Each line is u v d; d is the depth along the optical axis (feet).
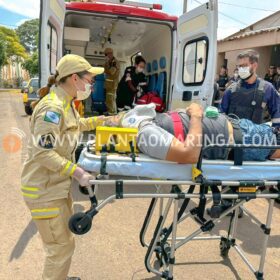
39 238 9.79
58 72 6.13
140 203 12.63
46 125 5.69
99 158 6.26
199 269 8.75
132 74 18.21
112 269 8.54
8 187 13.85
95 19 19.27
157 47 19.58
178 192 6.55
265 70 36.14
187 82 15.58
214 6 12.99
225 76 28.19
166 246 8.44
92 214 6.01
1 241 9.57
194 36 14.79
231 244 9.09
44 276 6.63
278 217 12.09
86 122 7.74
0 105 49.90
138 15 16.10
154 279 8.20
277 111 10.50
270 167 6.79
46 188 6.16
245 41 36.99
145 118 7.11
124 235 10.21
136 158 6.38
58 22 14.32
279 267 8.99
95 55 27.04
